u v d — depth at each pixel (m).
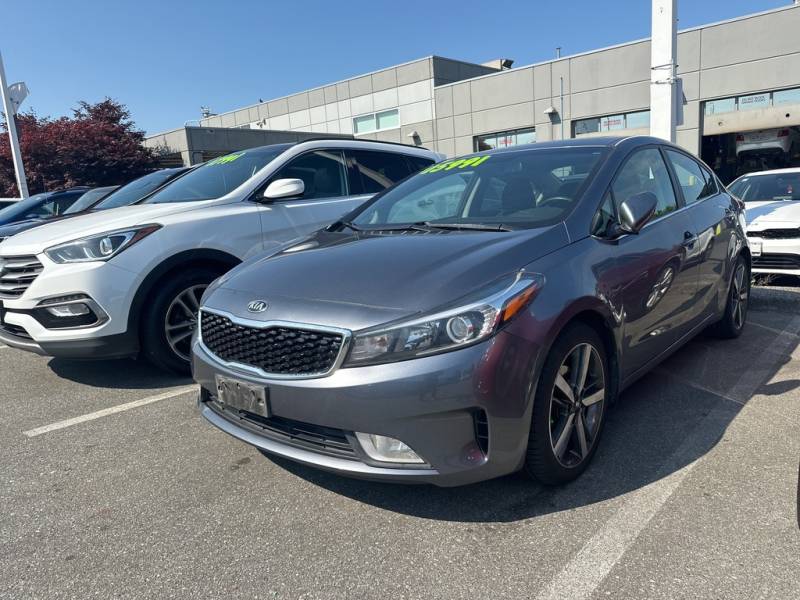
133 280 4.04
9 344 4.26
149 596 2.13
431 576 2.15
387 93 25.25
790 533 2.27
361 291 2.44
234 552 2.35
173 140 24.23
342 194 5.45
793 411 3.38
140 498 2.79
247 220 4.63
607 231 2.99
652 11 7.35
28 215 10.17
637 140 3.74
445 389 2.19
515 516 2.49
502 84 20.47
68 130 23.52
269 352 2.46
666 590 2.00
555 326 2.42
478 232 2.92
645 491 2.62
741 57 15.37
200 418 3.71
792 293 6.33
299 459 2.43
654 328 3.27
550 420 2.50
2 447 3.42
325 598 2.07
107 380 4.52
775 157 15.48
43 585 2.21
